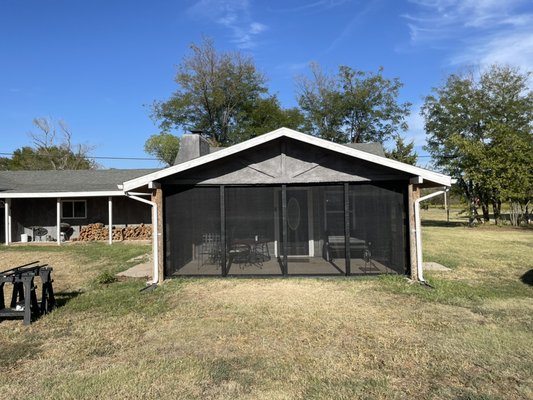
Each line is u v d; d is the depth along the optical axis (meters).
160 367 4.21
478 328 5.29
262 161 9.19
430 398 3.50
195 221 9.20
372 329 5.33
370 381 3.83
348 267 8.87
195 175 9.20
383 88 39.22
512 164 23.59
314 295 7.25
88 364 4.35
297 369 4.12
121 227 20.66
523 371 4.01
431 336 5.02
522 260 11.31
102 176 22.81
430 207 57.09
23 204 20.62
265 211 9.25
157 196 9.02
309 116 41.06
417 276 8.61
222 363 4.30
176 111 39.94
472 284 8.09
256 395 3.59
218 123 41.12
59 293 7.93
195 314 6.18
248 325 5.58
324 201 9.70
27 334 5.39
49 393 3.69
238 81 40.53
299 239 9.95
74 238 20.64
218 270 9.20
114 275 9.91
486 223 27.80
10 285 9.15
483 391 3.61
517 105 26.84
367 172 9.03
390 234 9.02
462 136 28.19
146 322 5.83
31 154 44.19
